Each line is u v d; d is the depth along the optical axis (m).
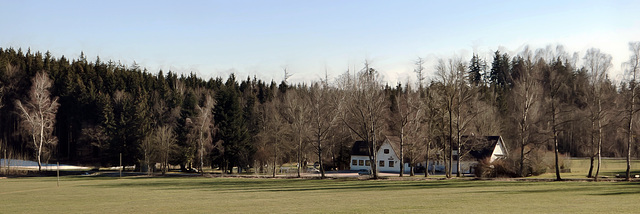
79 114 111.62
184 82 147.75
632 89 53.84
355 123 84.75
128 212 29.05
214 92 141.50
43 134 92.62
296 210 27.42
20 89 114.94
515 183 47.84
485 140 71.44
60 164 105.00
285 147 83.25
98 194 44.94
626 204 26.59
